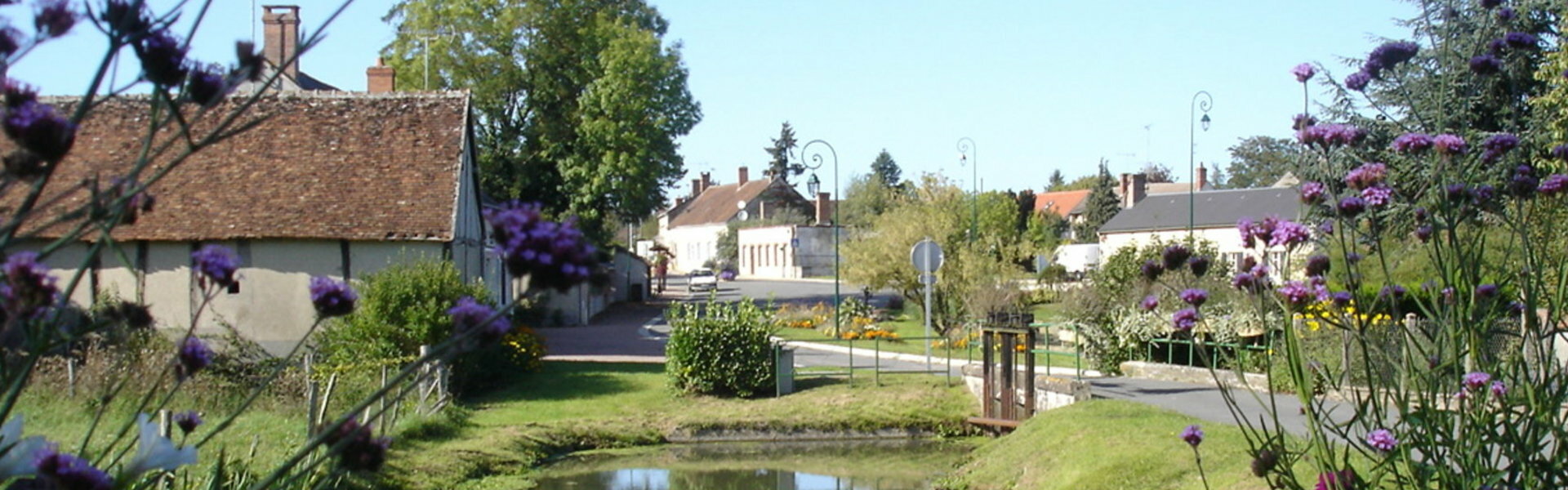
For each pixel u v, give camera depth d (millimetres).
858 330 32250
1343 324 5230
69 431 12828
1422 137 5070
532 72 41438
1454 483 4953
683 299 53062
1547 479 4934
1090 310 21906
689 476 15344
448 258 22469
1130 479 11680
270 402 15469
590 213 40062
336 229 22281
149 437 2865
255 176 23250
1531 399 4922
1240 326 18078
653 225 119000
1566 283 5219
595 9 42281
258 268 22062
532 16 40875
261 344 21984
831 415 18547
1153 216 55844
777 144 114125
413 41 40469
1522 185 5203
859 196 85938
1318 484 5141
